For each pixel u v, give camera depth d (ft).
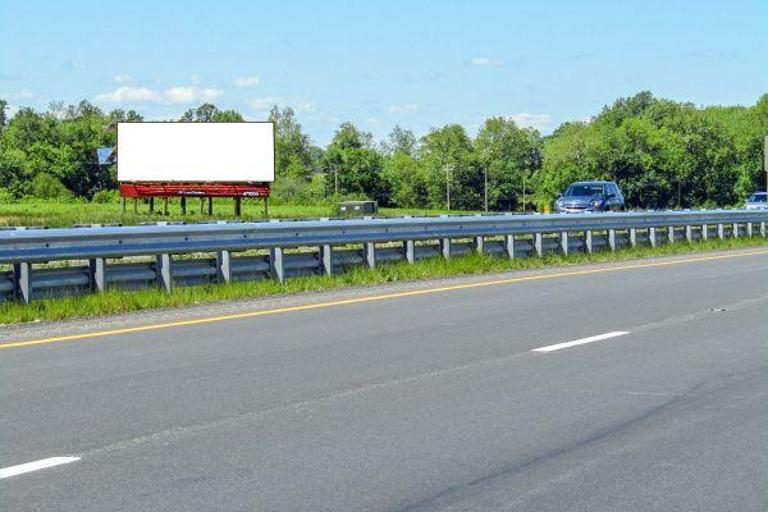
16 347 41.01
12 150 476.13
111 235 53.42
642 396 31.24
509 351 39.50
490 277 71.77
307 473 22.97
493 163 549.95
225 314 51.06
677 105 600.80
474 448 25.14
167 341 42.34
